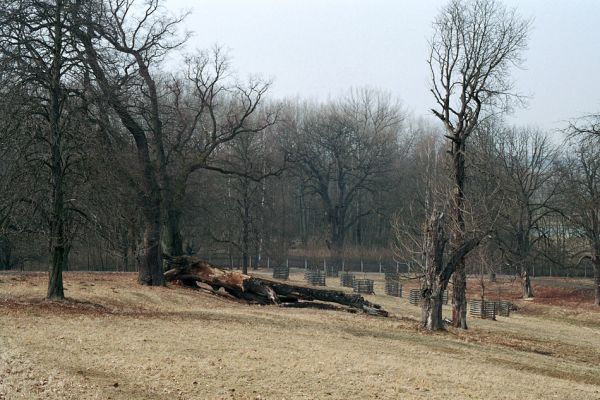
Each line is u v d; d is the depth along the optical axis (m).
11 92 24.22
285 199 95.44
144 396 14.06
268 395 14.83
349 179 98.75
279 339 22.72
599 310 54.75
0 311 23.62
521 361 24.22
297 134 87.75
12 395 13.34
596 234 57.88
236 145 62.88
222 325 25.31
